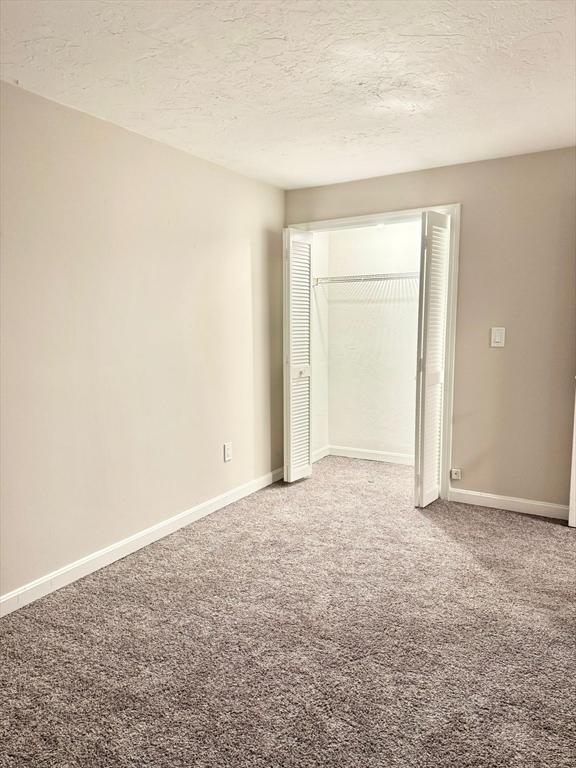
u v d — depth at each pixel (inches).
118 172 114.9
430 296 143.0
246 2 68.9
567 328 136.4
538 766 62.8
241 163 143.8
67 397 105.9
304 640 88.0
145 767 62.7
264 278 166.2
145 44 79.9
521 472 145.6
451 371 151.6
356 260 203.2
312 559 118.3
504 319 143.7
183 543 127.6
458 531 133.4
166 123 113.2
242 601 100.7
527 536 130.1
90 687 76.7
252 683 77.4
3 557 95.7
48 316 101.3
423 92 98.7
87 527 111.9
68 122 103.4
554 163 134.3
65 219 103.7
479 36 78.7
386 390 201.3
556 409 139.6
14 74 89.4
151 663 82.1
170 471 133.4
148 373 125.2
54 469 104.1
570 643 86.9
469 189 145.3
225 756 64.3
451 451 154.7
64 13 71.1
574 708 72.2
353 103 103.7
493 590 104.3
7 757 64.4
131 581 108.7
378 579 109.0
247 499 158.9
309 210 171.5
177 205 131.3
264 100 101.7
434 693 75.1
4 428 94.5
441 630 90.7
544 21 74.6
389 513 146.3
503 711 71.7
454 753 64.7
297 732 68.1
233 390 154.8
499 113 109.4
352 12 71.8
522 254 140.0
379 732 68.0
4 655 84.3
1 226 92.2
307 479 179.6
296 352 170.7
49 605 99.5
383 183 157.9
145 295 123.2
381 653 84.5
